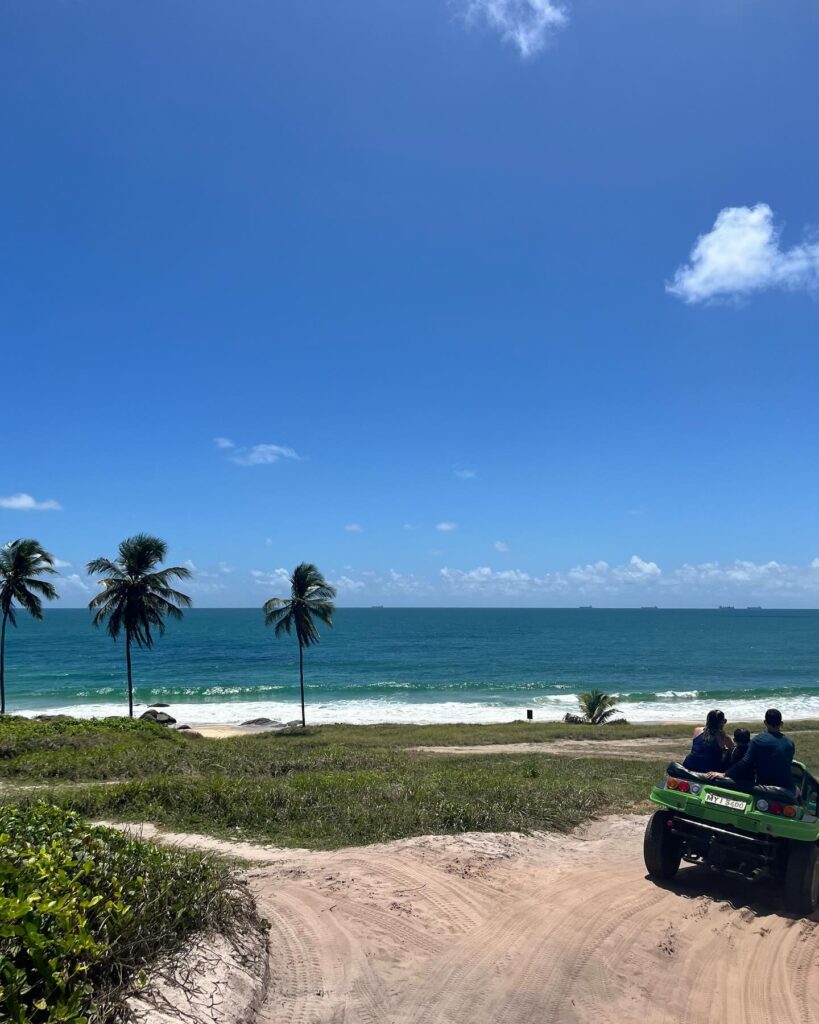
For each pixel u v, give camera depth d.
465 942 5.27
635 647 121.19
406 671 77.81
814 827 6.10
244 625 183.25
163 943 4.22
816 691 63.00
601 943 5.32
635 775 17.91
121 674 72.25
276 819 9.72
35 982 3.17
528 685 64.38
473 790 11.49
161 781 11.50
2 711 35.72
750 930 5.81
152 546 36.38
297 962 4.88
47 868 4.05
